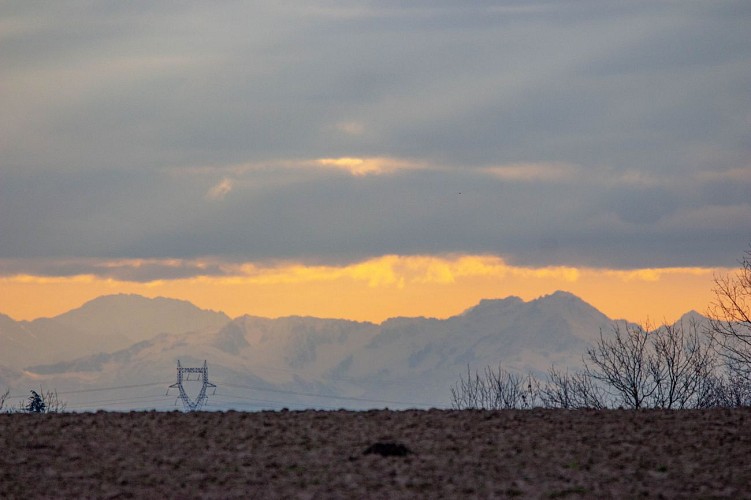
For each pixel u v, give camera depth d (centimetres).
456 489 7125
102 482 7288
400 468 7606
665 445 8356
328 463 7731
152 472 7519
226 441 8362
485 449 8144
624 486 7256
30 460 7794
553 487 7206
